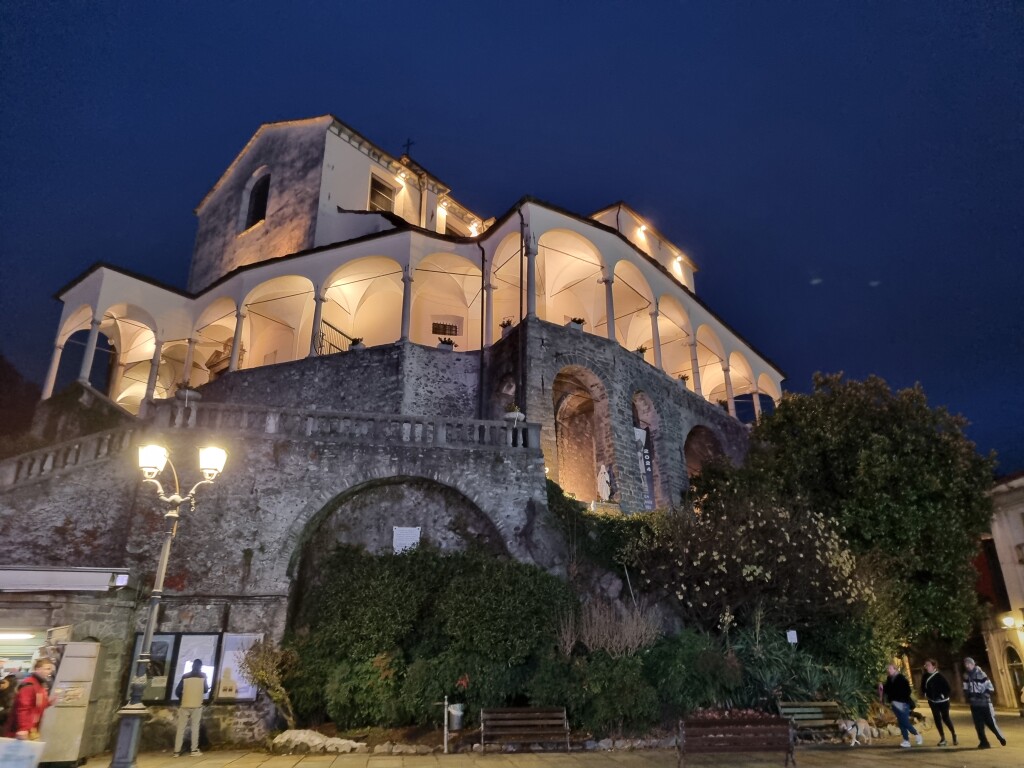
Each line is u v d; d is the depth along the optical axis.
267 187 33.06
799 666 15.44
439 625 14.73
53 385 26.17
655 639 15.39
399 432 17.67
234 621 14.73
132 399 32.94
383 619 14.30
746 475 22.89
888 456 20.53
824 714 14.52
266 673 13.76
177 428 16.23
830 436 21.67
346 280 27.69
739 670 14.56
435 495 17.67
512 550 16.83
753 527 17.03
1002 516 28.70
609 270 25.77
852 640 17.00
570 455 26.89
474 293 29.61
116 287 26.36
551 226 24.89
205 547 15.27
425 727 13.41
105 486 15.69
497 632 14.06
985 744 13.51
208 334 30.92
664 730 13.64
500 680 13.71
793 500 19.75
